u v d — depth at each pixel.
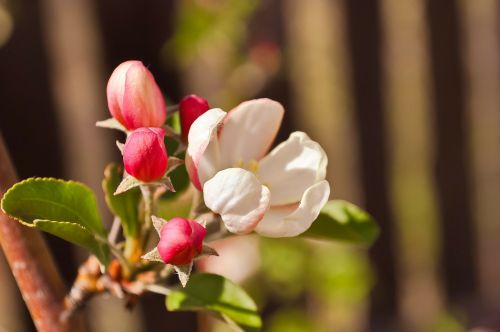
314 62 1.50
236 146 0.49
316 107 1.48
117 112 0.49
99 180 0.90
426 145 1.32
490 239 1.40
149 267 0.50
